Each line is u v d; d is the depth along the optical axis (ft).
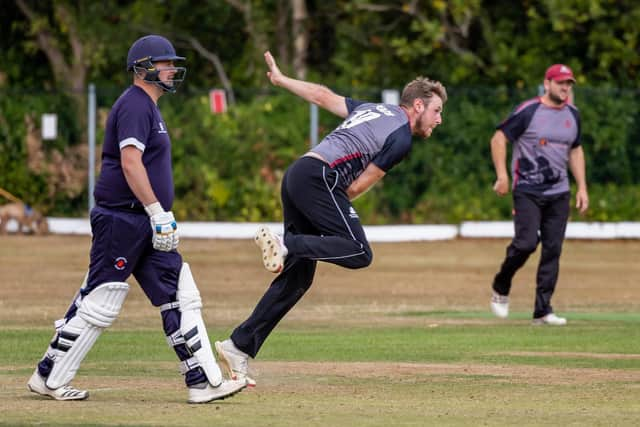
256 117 284.20
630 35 311.68
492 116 280.92
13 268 209.36
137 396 89.45
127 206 86.22
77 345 87.25
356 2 326.85
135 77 86.38
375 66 335.26
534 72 318.24
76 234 283.38
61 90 290.56
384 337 130.11
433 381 98.32
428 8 330.75
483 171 281.74
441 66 328.29
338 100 97.86
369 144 91.15
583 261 232.32
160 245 84.94
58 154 289.74
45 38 354.33
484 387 95.14
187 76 358.64
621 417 80.94
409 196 281.54
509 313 157.89
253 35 338.13
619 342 126.72
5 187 290.97
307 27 338.75
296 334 132.77
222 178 284.00
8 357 112.16
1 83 360.48
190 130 284.61
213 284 189.47
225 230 279.49
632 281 199.31
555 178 144.15
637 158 284.41
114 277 86.53
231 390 85.97
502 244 266.16
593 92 282.77
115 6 346.74
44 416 79.56
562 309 163.02
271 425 76.59
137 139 84.84
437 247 258.57
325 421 78.33
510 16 328.08
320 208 90.58
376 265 222.69
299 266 91.15
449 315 154.20
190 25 356.38
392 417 80.23
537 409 84.33
